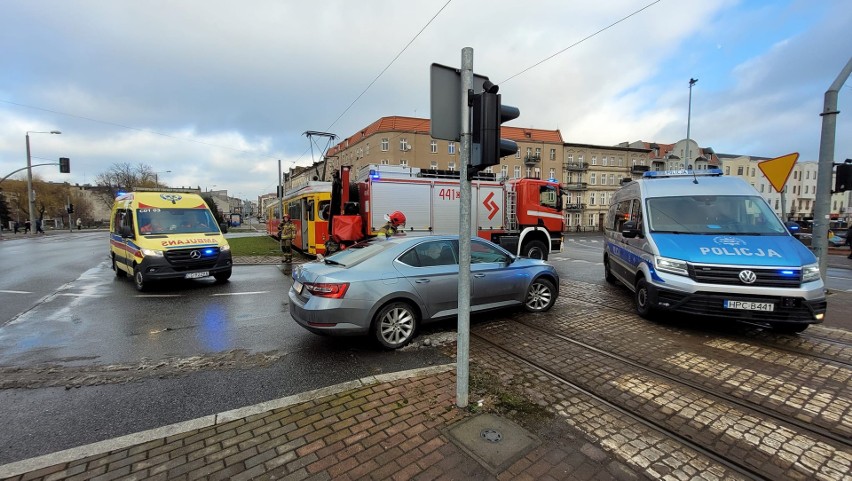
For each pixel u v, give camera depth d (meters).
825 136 7.75
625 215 7.69
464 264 3.11
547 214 13.09
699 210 6.18
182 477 2.45
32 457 2.68
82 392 3.71
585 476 2.45
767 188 69.94
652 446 2.77
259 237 32.62
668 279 5.33
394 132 48.59
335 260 5.13
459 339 3.18
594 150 60.62
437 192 11.42
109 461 2.60
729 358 4.45
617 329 5.53
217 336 5.43
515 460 2.59
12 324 6.11
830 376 3.97
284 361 4.46
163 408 3.40
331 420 3.07
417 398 3.40
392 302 4.83
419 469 2.50
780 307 4.76
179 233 9.41
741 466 2.58
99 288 9.22
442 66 3.03
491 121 2.85
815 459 2.66
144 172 67.38
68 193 68.88
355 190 11.58
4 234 38.06
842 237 26.58
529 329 5.54
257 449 2.72
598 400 3.44
